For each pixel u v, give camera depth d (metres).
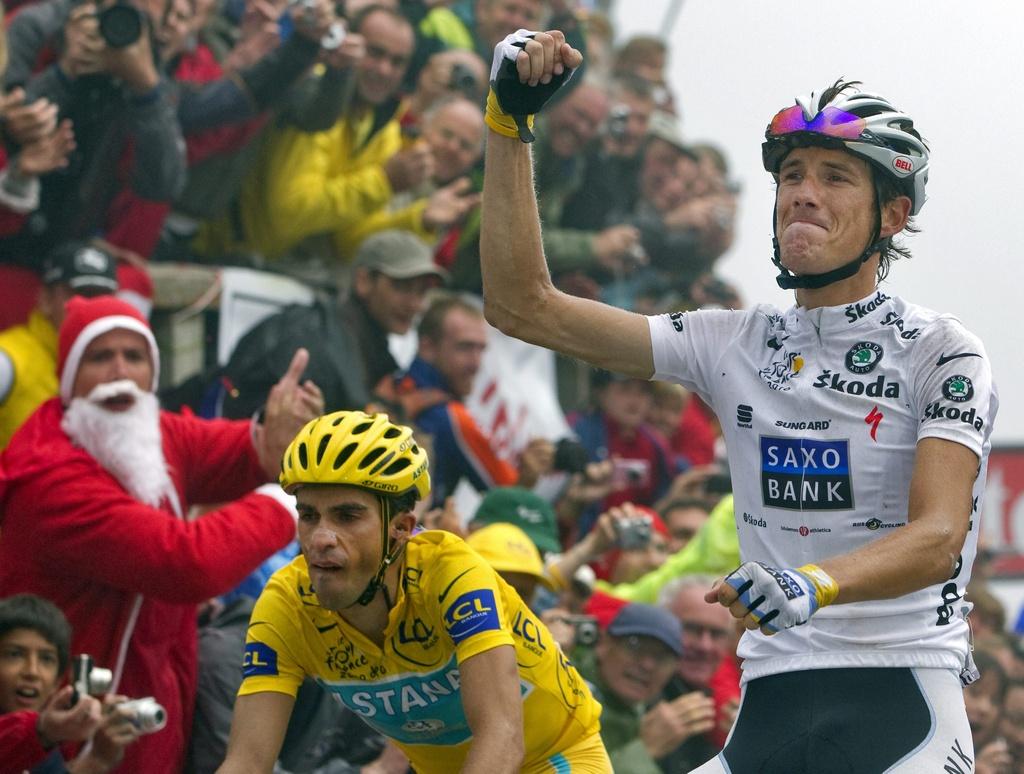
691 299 34.25
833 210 10.41
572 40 30.77
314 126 24.86
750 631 10.84
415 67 28.25
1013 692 29.05
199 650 17.14
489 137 10.91
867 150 10.34
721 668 23.14
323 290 26.06
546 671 11.80
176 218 24.33
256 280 24.66
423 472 10.98
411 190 26.48
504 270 10.97
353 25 25.81
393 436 10.87
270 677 11.32
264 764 11.12
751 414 10.65
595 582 24.03
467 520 25.62
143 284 22.36
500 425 28.59
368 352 24.53
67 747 15.49
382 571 10.81
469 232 28.81
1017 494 42.72
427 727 11.68
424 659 11.20
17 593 16.11
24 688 14.67
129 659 16.09
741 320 10.96
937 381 10.09
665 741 19.80
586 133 30.78
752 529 10.66
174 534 15.84
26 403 19.62
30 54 21.78
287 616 11.30
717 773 10.59
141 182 22.11
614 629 20.16
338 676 11.42
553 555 20.98
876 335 10.40
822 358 10.48
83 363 16.61
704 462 32.25
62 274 19.88
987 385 10.09
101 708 14.10
